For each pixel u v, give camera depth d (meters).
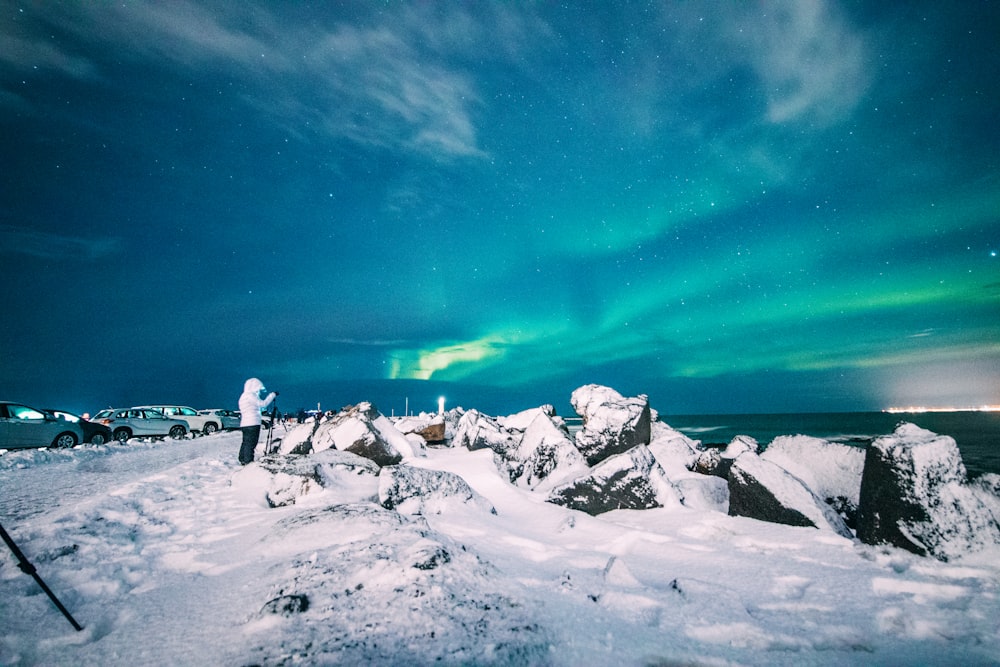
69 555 4.02
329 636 2.48
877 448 4.69
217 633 2.63
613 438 8.70
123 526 4.83
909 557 4.12
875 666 2.46
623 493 6.41
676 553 4.44
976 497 4.28
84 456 13.34
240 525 5.17
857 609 3.16
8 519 5.66
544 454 9.17
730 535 5.04
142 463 11.69
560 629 2.69
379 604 2.79
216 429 25.94
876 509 4.58
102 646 2.57
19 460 11.50
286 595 2.86
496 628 2.62
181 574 3.77
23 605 3.07
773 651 2.59
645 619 2.89
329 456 7.37
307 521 4.52
